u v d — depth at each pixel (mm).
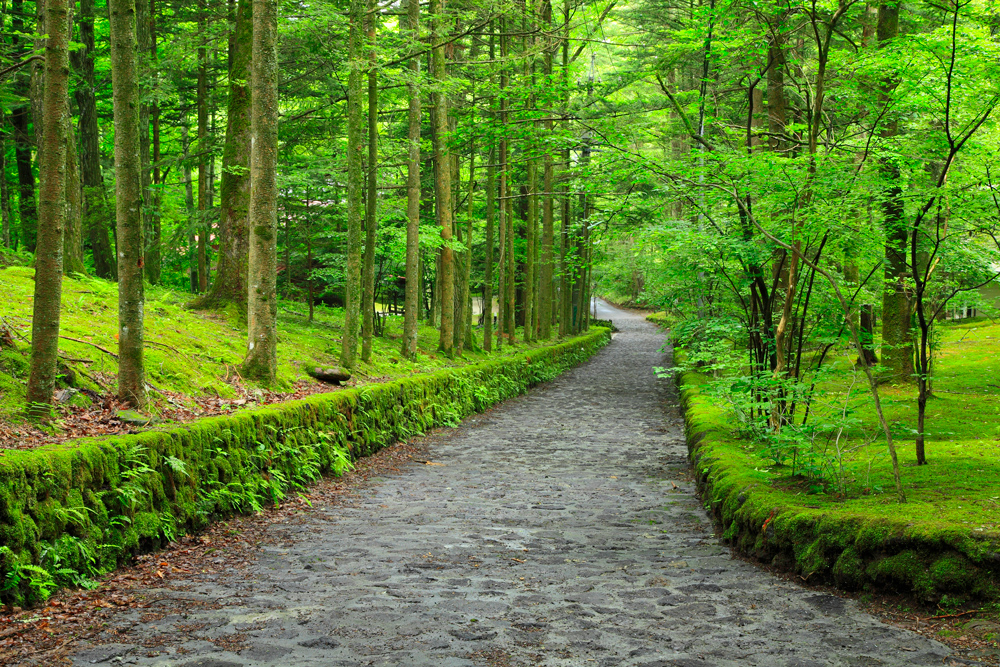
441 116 16891
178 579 4742
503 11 12930
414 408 12523
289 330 13930
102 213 13336
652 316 51344
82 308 9383
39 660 3254
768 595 4297
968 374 12172
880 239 6672
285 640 3508
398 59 12430
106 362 7527
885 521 4230
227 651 3361
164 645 3445
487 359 19000
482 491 8250
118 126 6457
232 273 12156
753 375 7133
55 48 5527
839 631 3635
